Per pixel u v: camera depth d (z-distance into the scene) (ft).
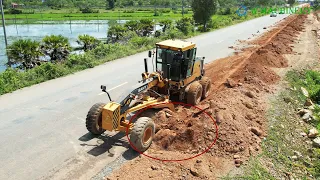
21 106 39.99
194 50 38.19
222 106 34.58
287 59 71.15
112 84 50.52
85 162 26.73
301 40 101.19
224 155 27.76
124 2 337.93
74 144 29.84
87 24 186.50
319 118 39.37
